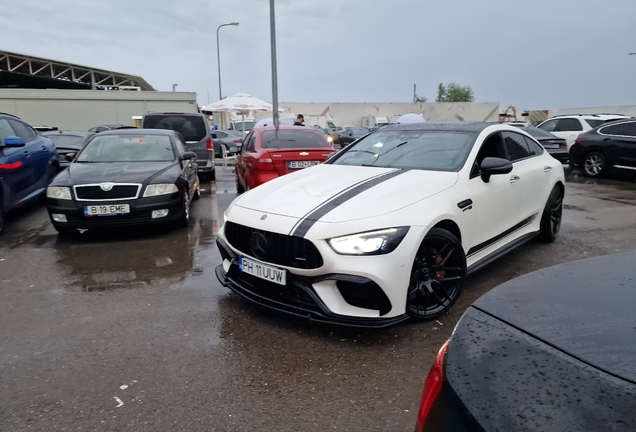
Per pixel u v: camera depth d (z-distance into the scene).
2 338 3.25
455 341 1.34
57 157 8.36
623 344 1.13
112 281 4.38
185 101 30.73
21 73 33.72
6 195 6.26
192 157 7.16
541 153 5.29
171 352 3.04
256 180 7.16
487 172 3.84
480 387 1.17
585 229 6.16
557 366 1.11
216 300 3.89
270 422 2.34
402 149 4.41
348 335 3.23
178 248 5.49
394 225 3.04
